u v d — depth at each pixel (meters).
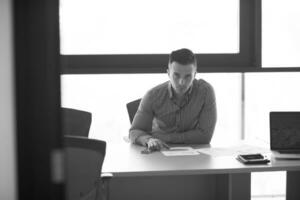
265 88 4.07
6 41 0.77
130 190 2.96
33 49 0.78
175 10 3.95
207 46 4.00
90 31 3.90
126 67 3.96
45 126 0.79
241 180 2.51
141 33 3.95
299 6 3.99
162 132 3.01
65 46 3.87
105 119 3.98
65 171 0.82
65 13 3.85
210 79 4.02
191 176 2.99
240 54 4.01
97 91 3.94
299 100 4.09
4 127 0.78
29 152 0.79
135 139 2.90
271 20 3.99
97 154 1.95
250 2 3.95
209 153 2.63
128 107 3.22
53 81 0.78
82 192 2.00
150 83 3.98
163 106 2.99
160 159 2.49
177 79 2.82
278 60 4.02
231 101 4.06
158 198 2.99
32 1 0.77
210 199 3.01
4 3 0.77
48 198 0.80
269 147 2.78
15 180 0.79
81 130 2.91
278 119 2.57
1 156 0.79
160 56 3.97
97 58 3.93
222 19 3.99
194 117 2.98
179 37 3.98
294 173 2.95
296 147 2.55
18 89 0.78
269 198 4.03
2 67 0.77
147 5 3.93
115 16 3.91
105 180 2.21
